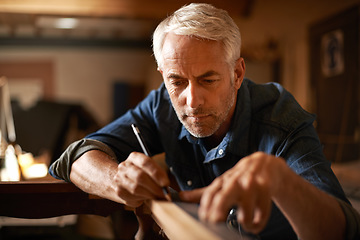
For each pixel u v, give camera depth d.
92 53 9.89
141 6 6.12
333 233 0.77
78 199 1.17
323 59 5.86
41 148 2.90
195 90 1.02
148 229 1.13
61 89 9.84
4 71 9.64
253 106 1.19
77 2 6.06
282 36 6.92
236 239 0.62
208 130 1.07
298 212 0.74
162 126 1.32
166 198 0.86
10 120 2.55
